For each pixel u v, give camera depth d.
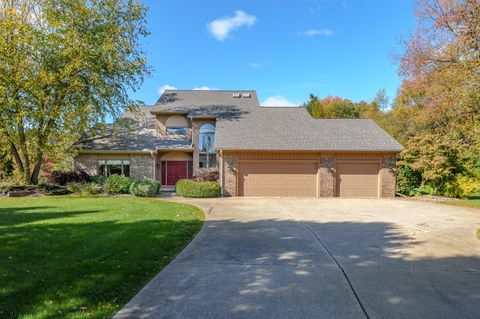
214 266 5.30
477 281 4.66
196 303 3.82
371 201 15.90
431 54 20.33
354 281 4.62
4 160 21.19
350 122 21.48
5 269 4.71
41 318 3.28
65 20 18.20
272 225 9.09
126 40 19.98
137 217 9.70
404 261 5.65
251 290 4.25
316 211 12.13
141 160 21.89
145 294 4.07
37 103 17.55
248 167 18.17
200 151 22.66
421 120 23.53
